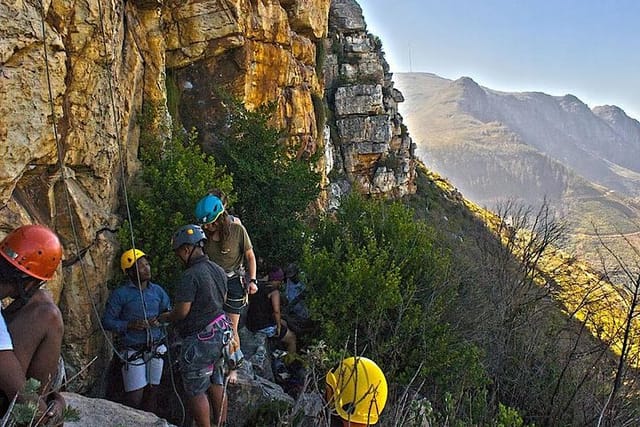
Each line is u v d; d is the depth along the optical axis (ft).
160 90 26.96
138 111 25.96
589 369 29.96
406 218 31.96
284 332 25.18
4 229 15.94
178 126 29.58
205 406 15.07
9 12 15.61
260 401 19.26
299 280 28.35
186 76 34.32
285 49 41.83
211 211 17.61
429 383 26.37
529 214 48.75
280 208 30.37
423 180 117.50
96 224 20.17
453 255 37.78
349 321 26.55
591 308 36.52
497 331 33.37
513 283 38.17
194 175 24.62
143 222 21.99
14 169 15.93
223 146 32.01
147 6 26.55
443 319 30.68
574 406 29.89
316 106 51.78
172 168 24.35
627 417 27.14
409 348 26.71
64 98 18.71
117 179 22.99
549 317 37.22
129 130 24.84
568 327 35.35
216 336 14.96
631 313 28.94
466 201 130.21
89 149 20.03
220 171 27.27
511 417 22.71
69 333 18.60
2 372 7.75
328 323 25.48
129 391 17.04
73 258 18.95
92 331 19.30
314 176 31.99
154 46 26.81
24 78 16.19
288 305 27.96
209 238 18.20
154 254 21.86
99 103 20.58
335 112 86.79
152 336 17.34
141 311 17.26
